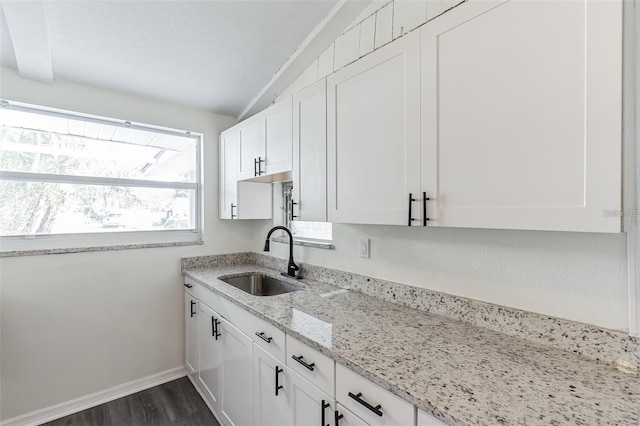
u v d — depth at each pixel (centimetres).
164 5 155
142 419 199
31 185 205
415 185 112
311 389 115
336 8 171
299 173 168
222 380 188
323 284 199
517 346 107
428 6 142
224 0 156
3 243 195
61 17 155
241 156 232
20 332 192
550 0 81
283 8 167
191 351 239
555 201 81
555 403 75
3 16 149
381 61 123
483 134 94
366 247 176
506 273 119
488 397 78
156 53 189
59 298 205
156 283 243
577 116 77
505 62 89
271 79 225
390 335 117
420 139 110
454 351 104
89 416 203
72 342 209
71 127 218
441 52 104
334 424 105
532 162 84
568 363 95
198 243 263
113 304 225
